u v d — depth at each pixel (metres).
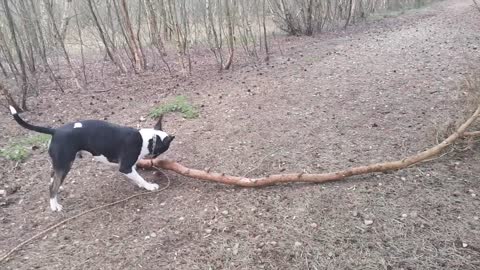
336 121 5.33
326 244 3.22
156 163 4.34
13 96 7.40
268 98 6.41
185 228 3.52
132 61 8.84
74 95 7.46
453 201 3.55
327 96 6.25
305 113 5.69
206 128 5.52
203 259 3.17
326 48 9.68
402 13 14.80
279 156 4.58
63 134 3.71
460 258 2.97
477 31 9.80
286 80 7.24
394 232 3.27
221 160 4.63
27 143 5.33
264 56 9.49
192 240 3.38
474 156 4.17
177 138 5.28
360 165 4.24
